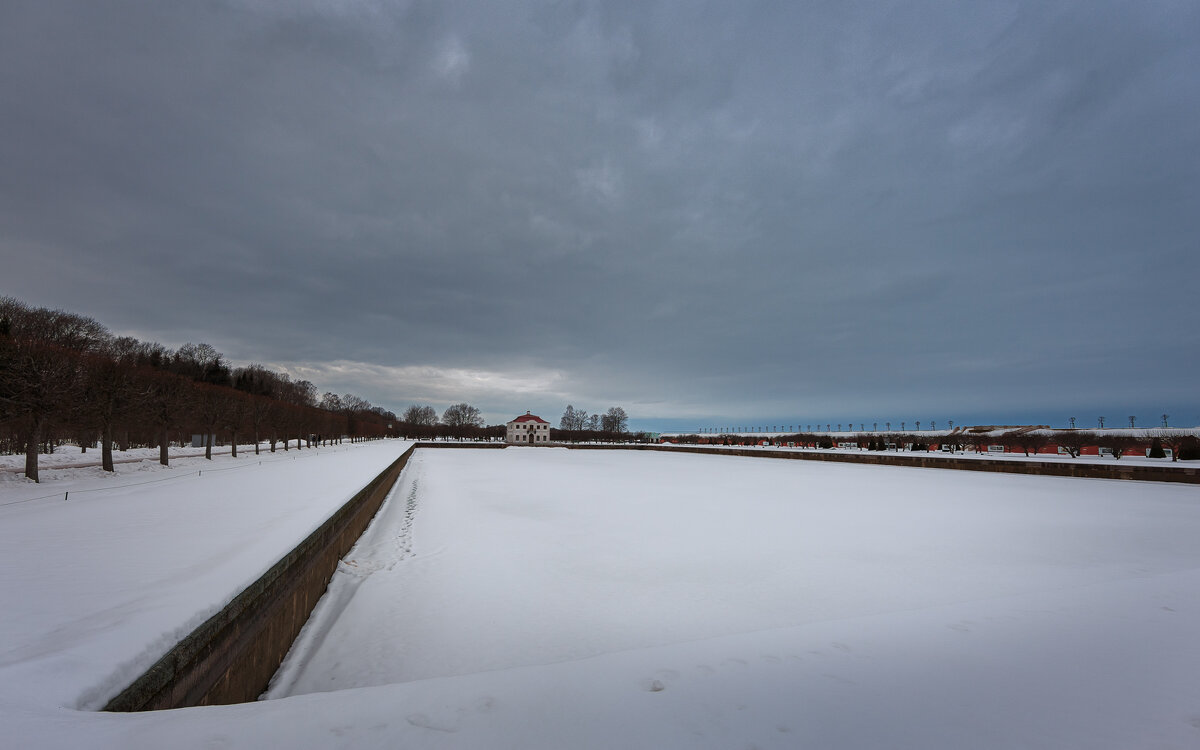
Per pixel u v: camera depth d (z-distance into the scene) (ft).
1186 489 86.53
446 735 11.65
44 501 45.75
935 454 164.96
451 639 26.89
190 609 17.07
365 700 13.44
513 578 36.94
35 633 14.84
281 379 472.85
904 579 35.99
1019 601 24.45
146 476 75.51
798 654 17.80
